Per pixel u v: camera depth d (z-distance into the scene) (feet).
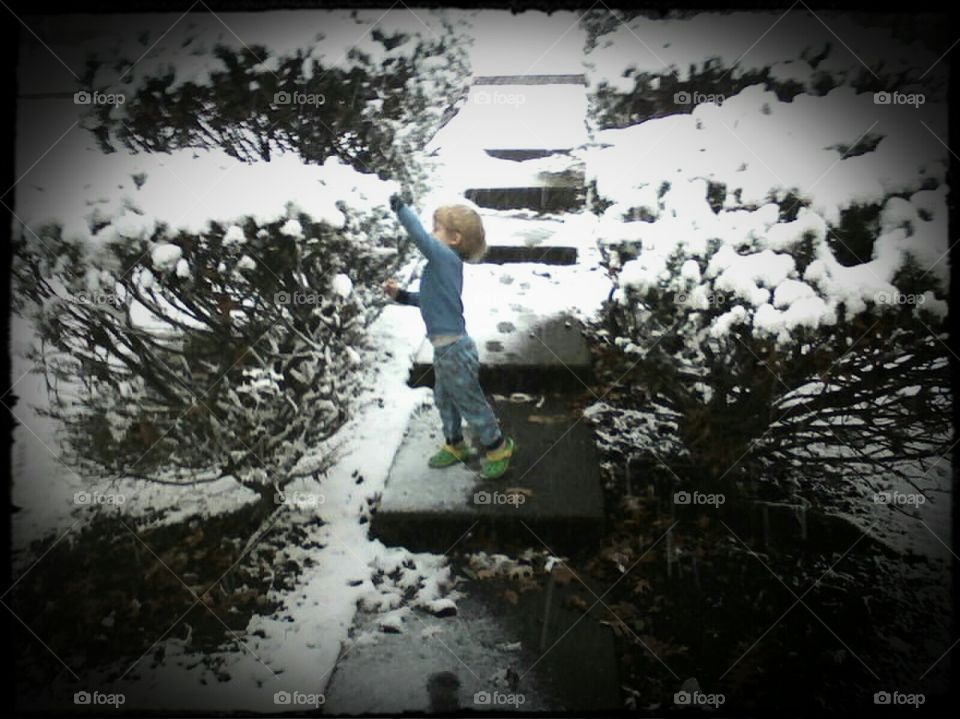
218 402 11.24
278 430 11.51
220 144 15.01
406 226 10.19
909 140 13.74
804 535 10.97
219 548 11.02
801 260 11.01
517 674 8.82
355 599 10.12
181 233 10.87
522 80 21.66
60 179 13.25
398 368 14.70
